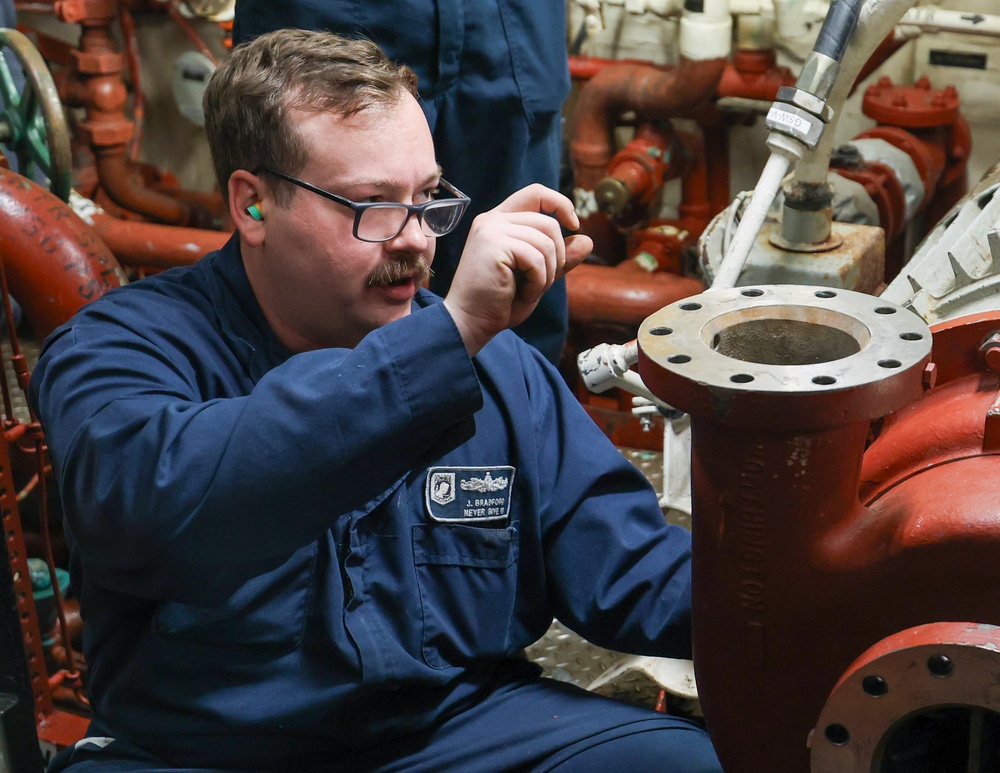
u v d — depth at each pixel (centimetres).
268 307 126
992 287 133
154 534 104
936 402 105
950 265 140
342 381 100
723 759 102
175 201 327
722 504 90
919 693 82
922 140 259
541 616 138
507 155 211
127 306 125
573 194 302
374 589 125
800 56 265
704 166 285
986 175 184
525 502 133
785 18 259
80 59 309
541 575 135
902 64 269
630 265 277
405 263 120
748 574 92
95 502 108
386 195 117
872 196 237
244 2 196
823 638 92
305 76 116
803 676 94
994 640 80
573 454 137
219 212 329
